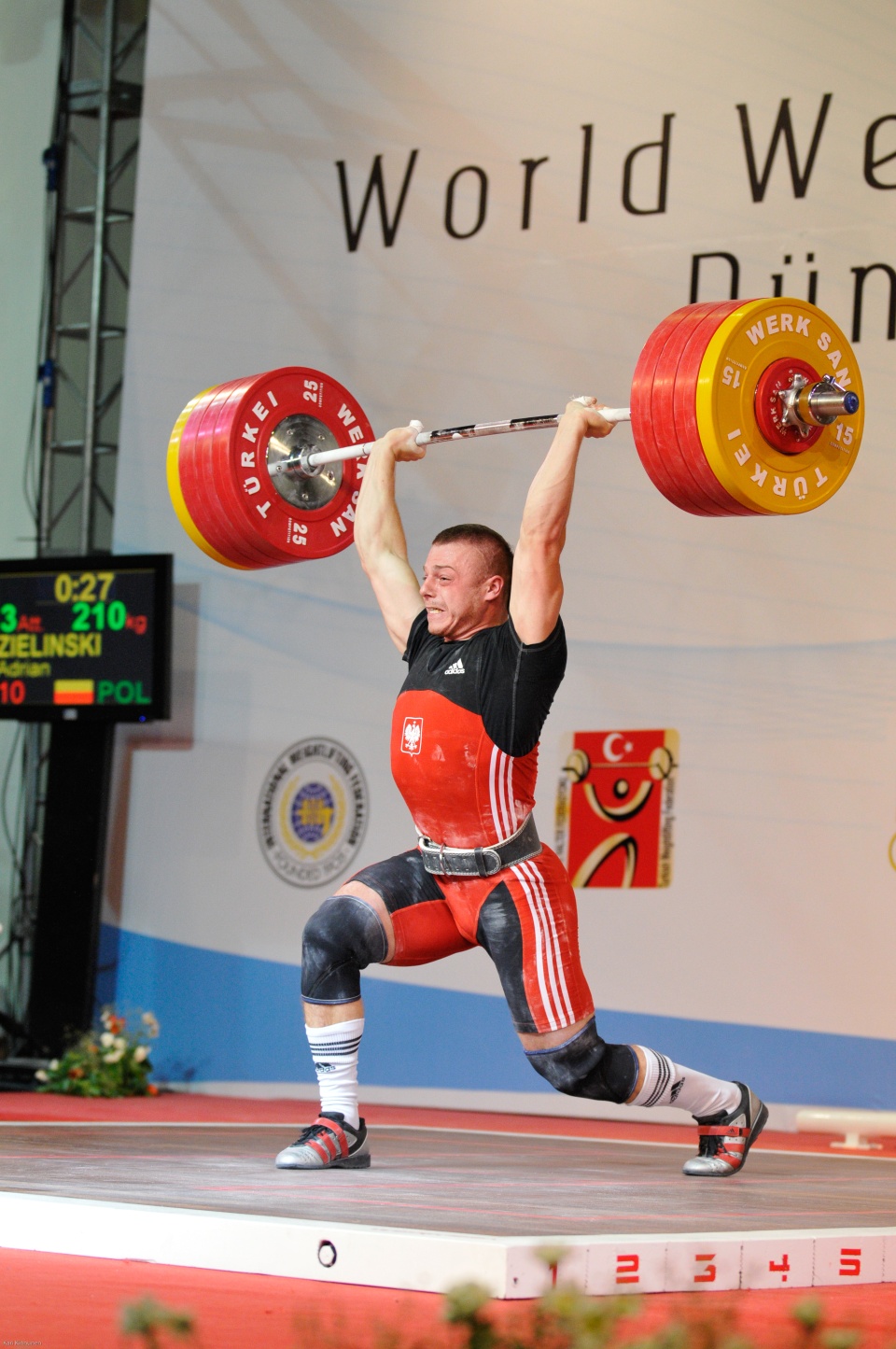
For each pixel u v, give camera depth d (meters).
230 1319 6.27
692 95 22.56
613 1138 18.52
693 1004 21.02
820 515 21.09
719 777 21.27
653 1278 7.20
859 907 20.31
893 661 20.52
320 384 13.21
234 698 25.03
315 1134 10.77
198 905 24.89
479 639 10.55
